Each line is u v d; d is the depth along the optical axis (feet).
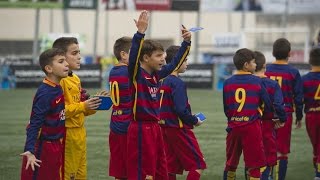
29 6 158.20
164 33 195.93
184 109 37.50
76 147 34.86
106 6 156.97
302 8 160.97
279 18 185.88
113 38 194.39
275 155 42.06
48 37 164.66
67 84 34.47
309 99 46.37
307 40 154.20
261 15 185.78
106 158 55.31
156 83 33.86
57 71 31.86
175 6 156.46
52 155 32.19
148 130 33.30
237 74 40.40
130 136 33.45
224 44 168.55
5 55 194.18
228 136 40.70
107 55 170.09
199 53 178.81
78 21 195.72
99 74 136.67
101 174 48.52
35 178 31.83
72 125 34.65
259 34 168.55
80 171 35.50
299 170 51.13
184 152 38.29
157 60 33.40
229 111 40.45
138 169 33.24
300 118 45.91
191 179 38.01
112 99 37.14
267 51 160.56
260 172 40.60
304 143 65.16
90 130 73.51
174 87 37.76
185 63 38.14
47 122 31.94
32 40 199.00
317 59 45.98
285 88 45.39
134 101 33.19
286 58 45.91
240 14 194.80
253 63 40.24
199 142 64.44
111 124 37.45
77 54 35.09
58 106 32.19
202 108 95.96
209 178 47.01
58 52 31.94
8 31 198.18
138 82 33.12
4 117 85.87
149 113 33.32
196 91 130.93
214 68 137.49
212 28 196.54
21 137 67.97
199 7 157.28
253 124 39.63
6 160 54.24
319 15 174.70
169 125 38.27
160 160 34.01
